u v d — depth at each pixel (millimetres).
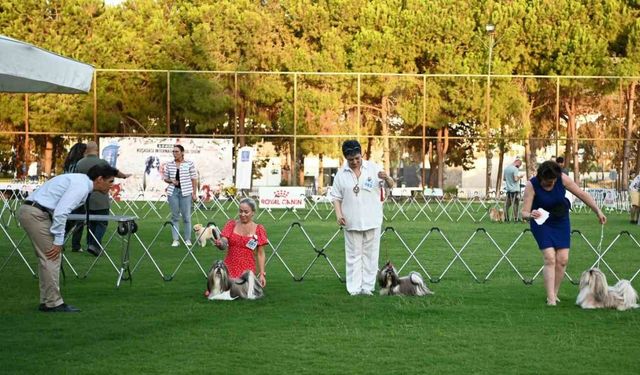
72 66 10008
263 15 38562
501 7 38844
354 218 10086
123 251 11703
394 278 10047
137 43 36219
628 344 7465
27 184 28844
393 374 6398
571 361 6836
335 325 8227
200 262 13344
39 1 35625
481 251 15094
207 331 7902
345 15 38969
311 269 12555
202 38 37188
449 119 35938
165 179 15531
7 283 10875
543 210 9367
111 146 30062
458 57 38625
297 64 37938
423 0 39281
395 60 38500
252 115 35500
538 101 36312
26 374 6332
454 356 6977
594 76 35188
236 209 27984
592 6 38781
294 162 34062
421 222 23219
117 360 6770
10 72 8844
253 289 9742
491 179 37312
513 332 7945
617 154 35969
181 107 34688
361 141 35875
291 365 6652
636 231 20125
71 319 8445
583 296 9281
